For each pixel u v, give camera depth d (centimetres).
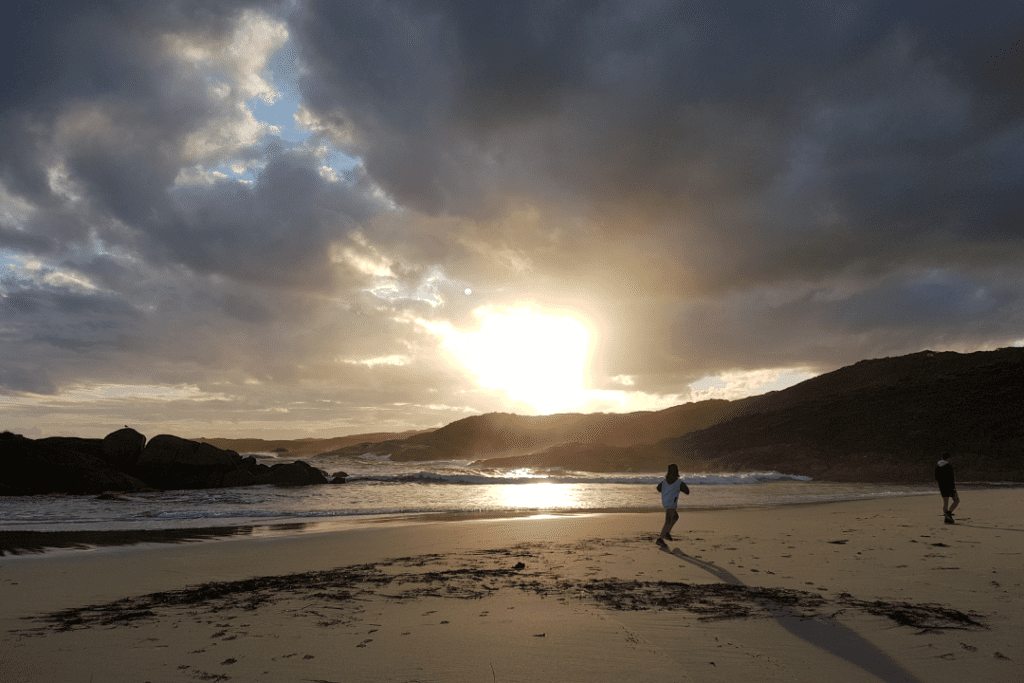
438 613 652
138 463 3756
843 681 429
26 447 3394
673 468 1257
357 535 1412
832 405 7019
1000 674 438
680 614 632
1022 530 1315
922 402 6397
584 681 434
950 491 1489
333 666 477
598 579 838
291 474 4094
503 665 474
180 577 912
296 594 770
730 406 10162
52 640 565
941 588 741
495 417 13600
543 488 3844
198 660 498
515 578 855
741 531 1412
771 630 566
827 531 1378
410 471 6675
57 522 1878
